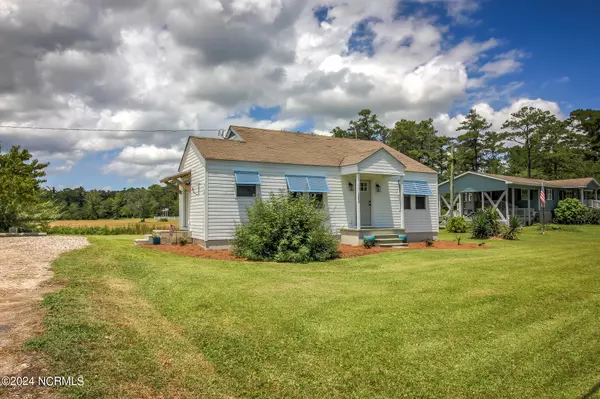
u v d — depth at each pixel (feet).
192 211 53.57
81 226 95.71
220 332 17.92
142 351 15.06
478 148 171.53
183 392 12.28
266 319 19.90
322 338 17.46
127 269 32.12
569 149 172.24
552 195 126.21
